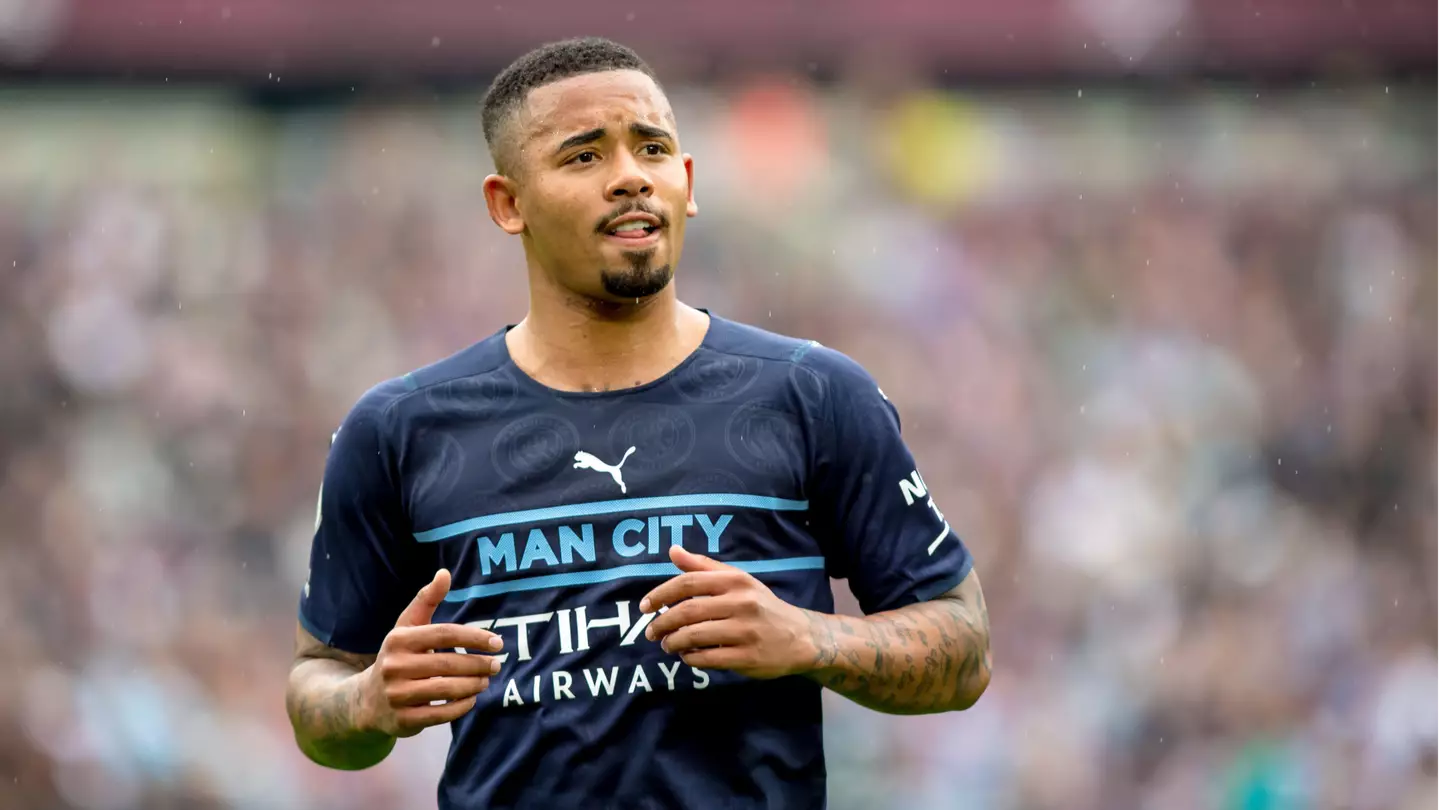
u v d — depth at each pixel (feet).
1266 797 114.21
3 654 119.03
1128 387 164.25
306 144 172.76
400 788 109.81
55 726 114.83
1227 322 174.40
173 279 160.25
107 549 137.18
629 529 31.55
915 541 32.40
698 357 32.89
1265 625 131.85
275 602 138.51
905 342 163.22
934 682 31.50
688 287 164.25
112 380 153.07
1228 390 167.43
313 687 32.73
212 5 166.61
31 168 164.35
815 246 168.45
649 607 29.19
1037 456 156.25
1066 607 138.62
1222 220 181.16
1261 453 162.91
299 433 152.97
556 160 31.94
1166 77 184.14
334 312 161.58
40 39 162.81
